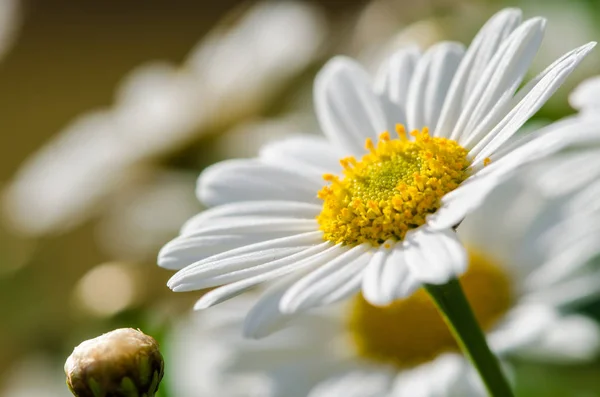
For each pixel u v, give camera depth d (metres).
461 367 0.30
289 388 0.31
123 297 0.33
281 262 0.25
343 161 0.26
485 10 0.34
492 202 0.31
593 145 0.30
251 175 0.27
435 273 0.24
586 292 0.30
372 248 0.25
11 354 0.36
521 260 0.31
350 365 0.31
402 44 0.34
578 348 0.29
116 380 0.25
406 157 0.26
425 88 0.27
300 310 0.24
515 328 0.29
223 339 0.31
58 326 0.34
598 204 0.29
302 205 0.27
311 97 0.36
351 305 0.31
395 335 0.31
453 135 0.26
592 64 0.32
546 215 0.31
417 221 0.25
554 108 0.32
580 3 0.33
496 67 0.26
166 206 0.37
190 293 0.33
